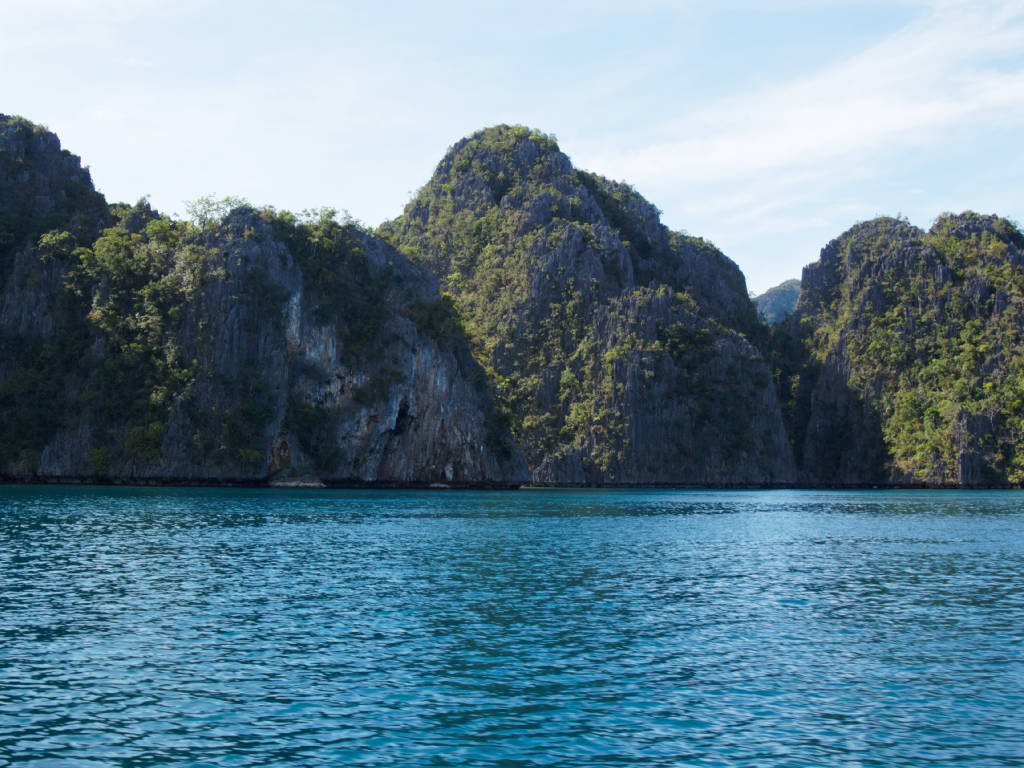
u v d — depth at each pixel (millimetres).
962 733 25172
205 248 159750
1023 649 34625
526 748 23609
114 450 143625
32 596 41469
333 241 172250
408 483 169875
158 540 62906
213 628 35781
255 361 153125
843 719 26188
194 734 24219
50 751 22875
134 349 148875
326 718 25594
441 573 51219
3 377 149250
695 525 91312
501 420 189000
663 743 24094
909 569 56906
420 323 175375
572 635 35906
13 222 167000
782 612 41469
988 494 196875
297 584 46250
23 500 99500
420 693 27953
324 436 159625
